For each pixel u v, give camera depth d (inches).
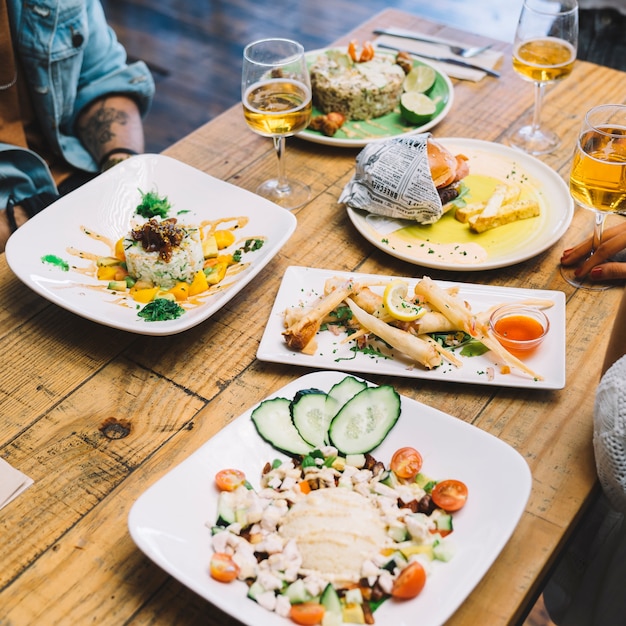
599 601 49.1
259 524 36.1
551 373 44.0
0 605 34.9
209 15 159.0
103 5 163.6
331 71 68.0
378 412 40.3
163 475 39.8
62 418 43.7
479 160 61.3
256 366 46.6
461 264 51.1
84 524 38.2
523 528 37.4
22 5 75.8
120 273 52.3
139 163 58.1
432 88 70.2
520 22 61.9
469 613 34.1
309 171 62.4
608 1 101.1
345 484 37.1
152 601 35.1
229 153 64.4
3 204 76.6
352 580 33.2
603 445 37.4
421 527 34.2
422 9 155.3
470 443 38.4
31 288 48.8
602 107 49.1
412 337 44.5
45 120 81.7
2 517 38.5
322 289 50.2
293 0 161.9
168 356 47.3
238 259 52.4
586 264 51.8
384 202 55.2
